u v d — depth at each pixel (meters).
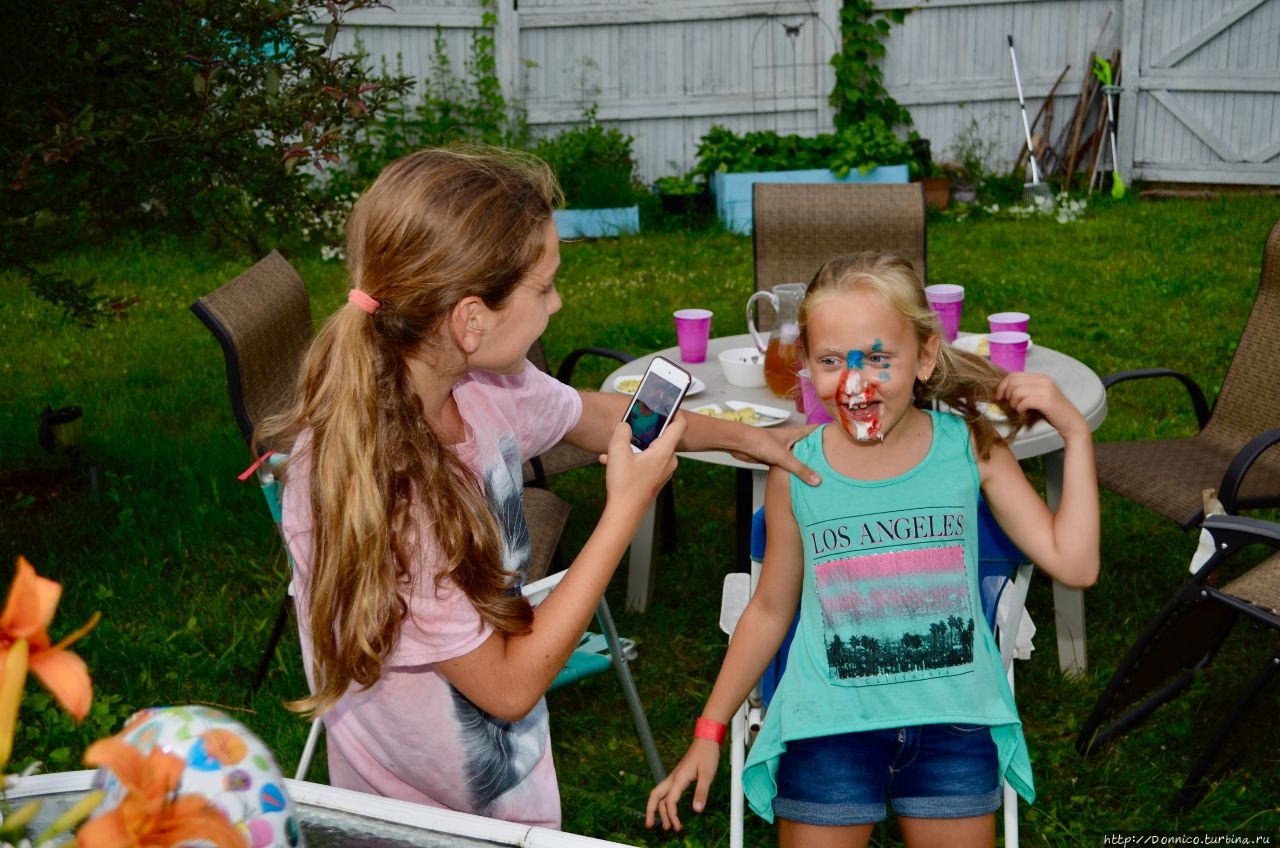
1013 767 1.84
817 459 1.87
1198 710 3.17
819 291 1.79
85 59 3.59
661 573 4.14
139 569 4.03
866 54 10.27
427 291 1.35
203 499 4.61
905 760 1.82
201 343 6.69
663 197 9.98
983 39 10.38
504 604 1.41
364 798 1.40
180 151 3.68
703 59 10.43
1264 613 2.59
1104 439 5.04
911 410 1.86
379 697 1.59
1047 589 3.83
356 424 1.35
